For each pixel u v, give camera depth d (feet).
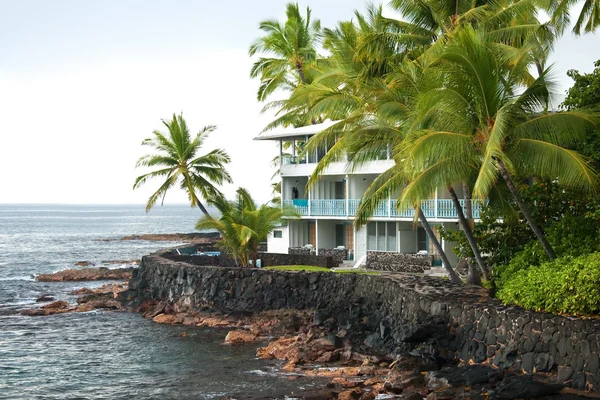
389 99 93.04
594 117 69.67
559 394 60.39
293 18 189.57
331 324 103.45
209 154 181.57
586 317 63.46
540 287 69.46
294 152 174.70
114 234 526.16
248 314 121.39
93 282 206.69
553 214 86.53
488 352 72.02
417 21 113.91
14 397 81.05
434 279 99.86
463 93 70.03
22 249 364.17
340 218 158.61
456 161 73.72
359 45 109.50
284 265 154.51
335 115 108.06
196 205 183.83
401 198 73.61
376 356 86.99
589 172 66.85
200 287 132.36
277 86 200.44
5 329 123.65
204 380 84.38
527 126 70.59
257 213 143.64
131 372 90.74
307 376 82.74
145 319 130.82
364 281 107.14
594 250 75.46
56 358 100.22
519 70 77.25
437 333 78.95
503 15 106.73
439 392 65.87
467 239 94.43
